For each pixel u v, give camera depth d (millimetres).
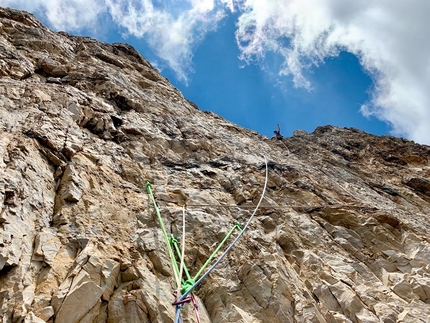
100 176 7062
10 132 6566
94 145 8086
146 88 14445
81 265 4723
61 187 6188
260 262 6469
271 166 11344
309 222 8586
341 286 6520
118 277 4984
